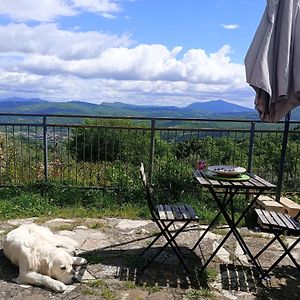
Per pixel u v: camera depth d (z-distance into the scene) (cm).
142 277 265
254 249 322
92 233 351
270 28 241
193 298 240
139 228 368
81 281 255
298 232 251
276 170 470
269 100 251
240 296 246
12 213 393
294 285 264
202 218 390
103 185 469
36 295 235
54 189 452
